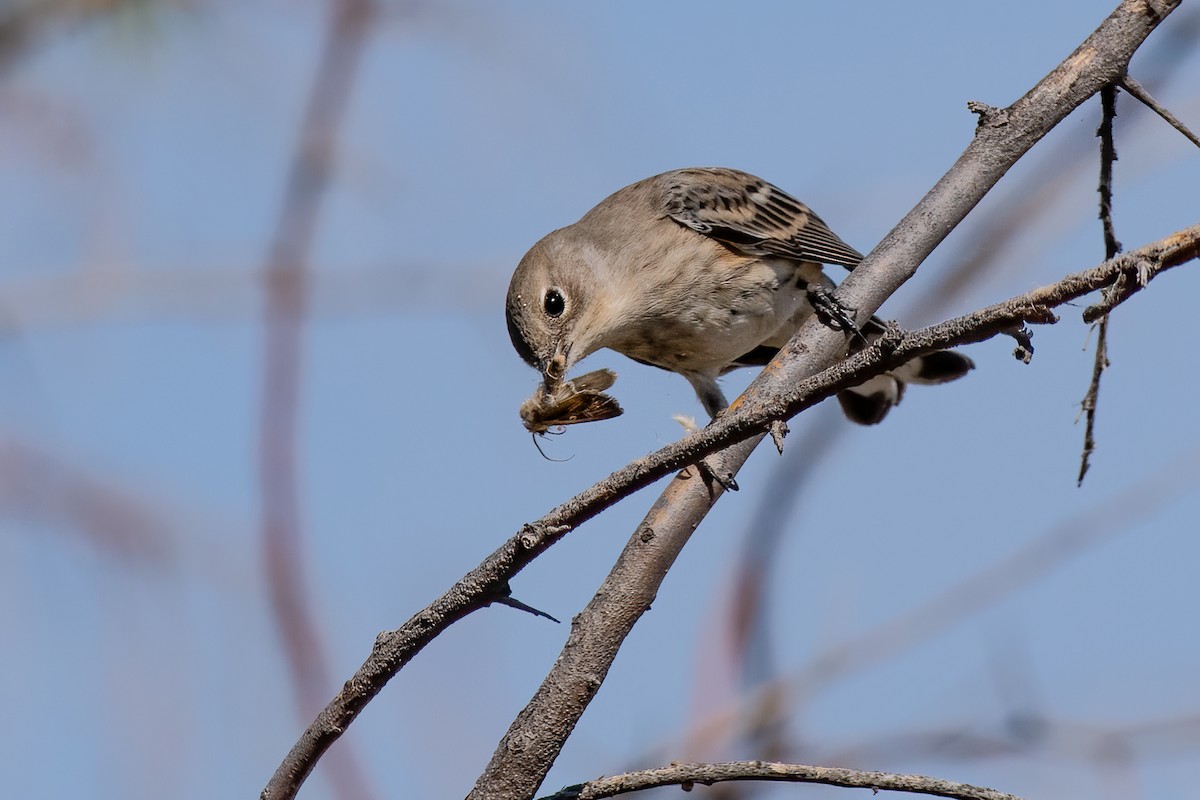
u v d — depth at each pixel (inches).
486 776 253.4
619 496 235.9
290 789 252.1
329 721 248.2
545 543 236.8
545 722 255.1
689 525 269.7
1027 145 319.6
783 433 231.5
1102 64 313.0
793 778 248.2
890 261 317.1
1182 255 227.3
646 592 264.5
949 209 319.9
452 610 241.9
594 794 248.8
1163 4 313.0
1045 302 227.0
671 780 248.8
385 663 244.8
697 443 231.8
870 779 246.7
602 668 258.2
